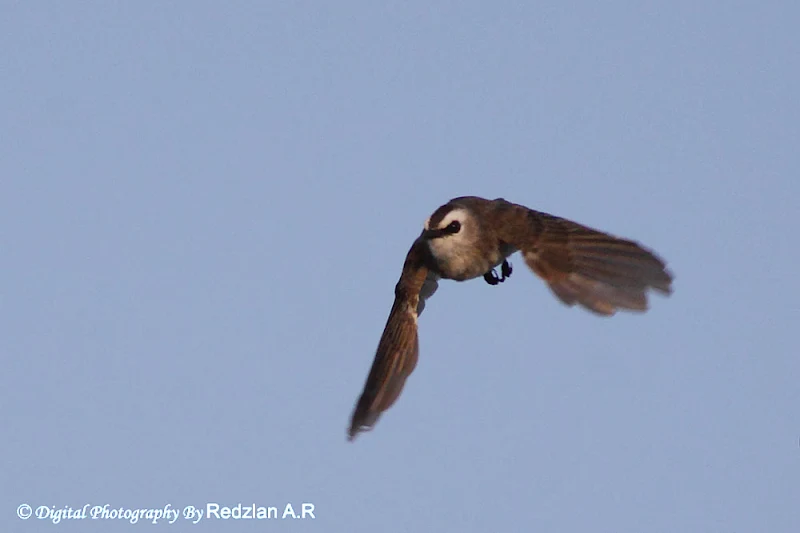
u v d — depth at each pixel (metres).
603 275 14.86
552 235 15.57
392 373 16.02
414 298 16.91
